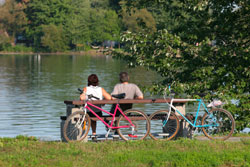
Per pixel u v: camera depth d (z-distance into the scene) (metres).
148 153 26.62
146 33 42.84
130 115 31.25
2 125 57.44
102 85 115.31
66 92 98.81
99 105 31.33
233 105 40.09
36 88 107.19
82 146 28.47
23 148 28.16
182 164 24.05
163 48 41.28
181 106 33.38
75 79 135.50
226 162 24.78
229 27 42.78
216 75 41.62
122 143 29.50
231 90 40.56
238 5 43.16
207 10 43.72
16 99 84.75
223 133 32.34
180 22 45.25
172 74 43.69
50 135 50.75
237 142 30.62
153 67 43.41
